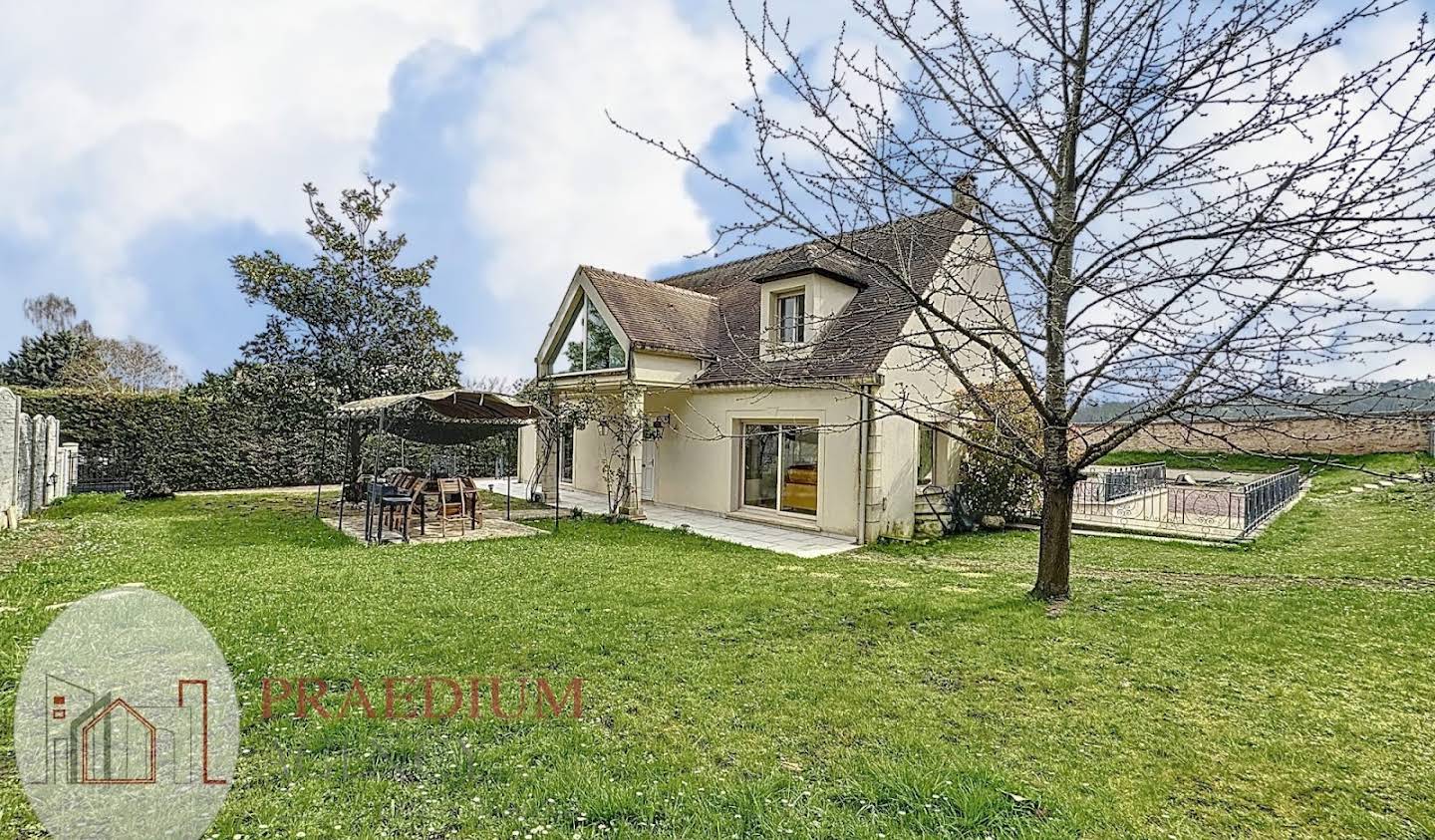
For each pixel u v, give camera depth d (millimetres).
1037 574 8383
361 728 4102
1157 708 4578
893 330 12383
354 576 8336
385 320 18031
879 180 6262
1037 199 6723
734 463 14977
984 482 13898
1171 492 18016
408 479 14016
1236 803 3445
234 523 13023
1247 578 8742
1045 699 4750
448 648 5652
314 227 17547
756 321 15812
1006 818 3281
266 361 17016
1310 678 5113
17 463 12922
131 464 19922
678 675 5152
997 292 11047
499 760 3793
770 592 7797
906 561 10305
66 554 9469
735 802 3387
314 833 3109
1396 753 3955
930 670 5301
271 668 5062
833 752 3949
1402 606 7078
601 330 15836
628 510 14414
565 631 6203
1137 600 7438
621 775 3658
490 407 13695
